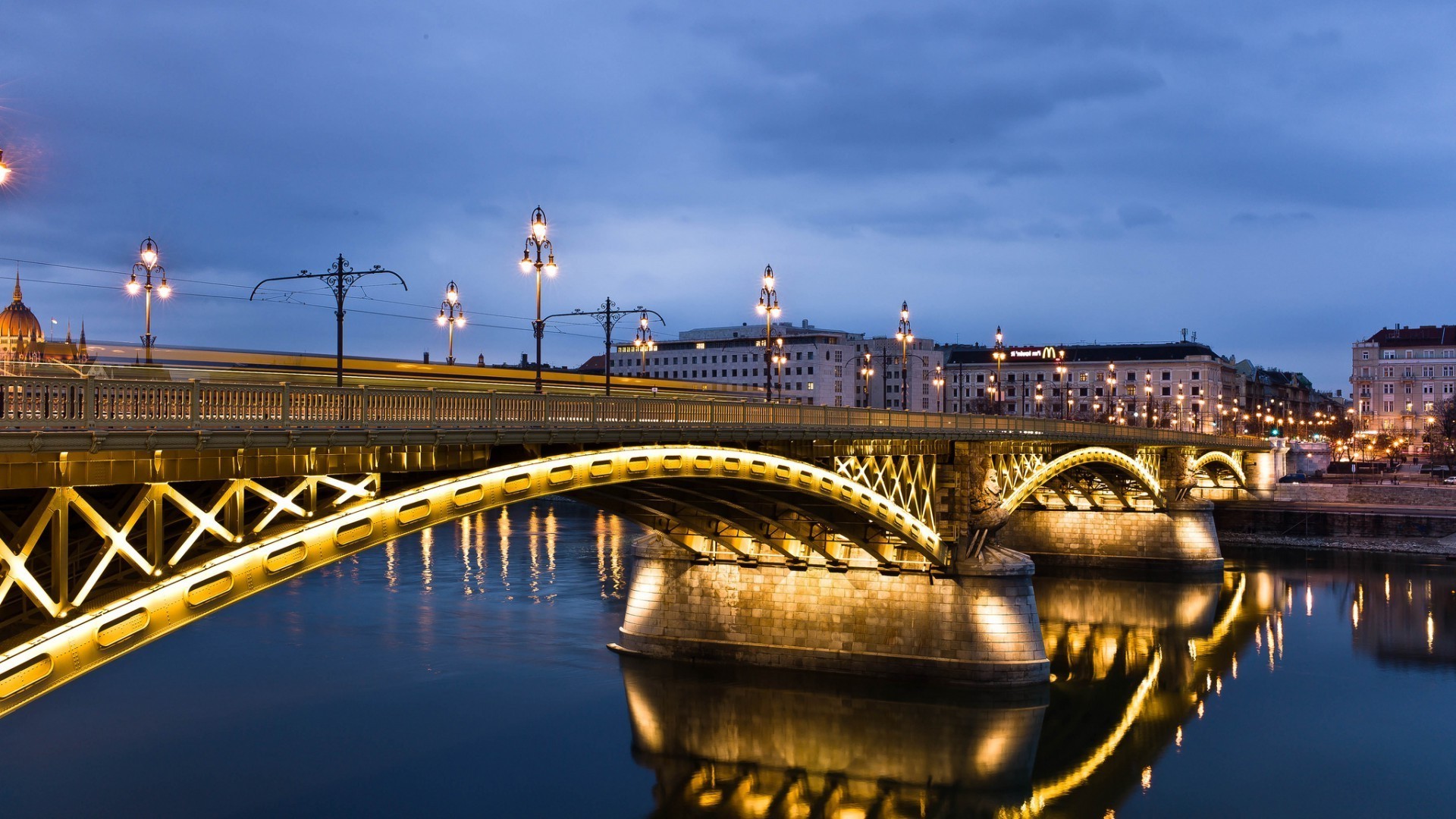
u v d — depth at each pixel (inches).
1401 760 2064.5
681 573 2556.6
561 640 2691.9
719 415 1743.4
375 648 2596.0
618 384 3270.2
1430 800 1867.6
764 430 1833.2
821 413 2034.9
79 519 1007.0
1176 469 4456.2
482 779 1833.2
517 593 3282.5
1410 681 2613.2
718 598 2524.6
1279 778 1968.5
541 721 2118.6
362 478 1177.4
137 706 2144.4
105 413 887.1
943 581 2390.5
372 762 1883.6
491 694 2267.5
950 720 2191.2
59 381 858.8
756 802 1811.0
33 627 863.1
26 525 850.1
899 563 2422.5
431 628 2807.6
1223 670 2714.1
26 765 1824.6
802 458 2014.0
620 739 2042.3
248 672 2391.7
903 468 2329.0
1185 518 4343.0
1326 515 5216.5
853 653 2412.6
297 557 1075.9
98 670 2391.7
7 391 826.8
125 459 904.9
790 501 2134.6
